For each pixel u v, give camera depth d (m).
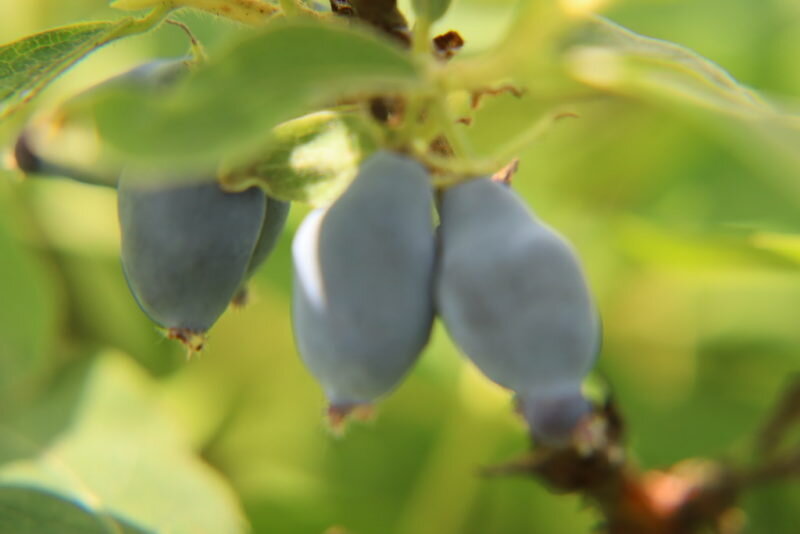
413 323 0.23
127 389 0.32
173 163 0.20
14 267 0.32
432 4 0.23
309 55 0.21
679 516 0.28
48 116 0.25
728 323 0.35
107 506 0.30
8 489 0.29
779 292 0.35
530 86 0.30
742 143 0.21
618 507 0.28
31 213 0.35
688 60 0.23
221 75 0.21
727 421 0.34
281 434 0.35
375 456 0.34
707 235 0.29
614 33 0.23
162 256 0.23
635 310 0.36
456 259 0.23
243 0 0.24
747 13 0.37
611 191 0.37
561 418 0.22
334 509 0.33
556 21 0.22
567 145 0.36
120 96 0.20
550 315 0.22
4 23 0.34
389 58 0.21
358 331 0.22
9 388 0.31
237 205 0.23
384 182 0.23
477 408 0.32
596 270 0.35
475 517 0.33
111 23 0.24
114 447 0.31
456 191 0.23
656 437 0.33
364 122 0.23
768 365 0.35
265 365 0.36
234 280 0.23
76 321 0.35
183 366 0.35
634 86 0.22
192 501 0.30
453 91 0.23
